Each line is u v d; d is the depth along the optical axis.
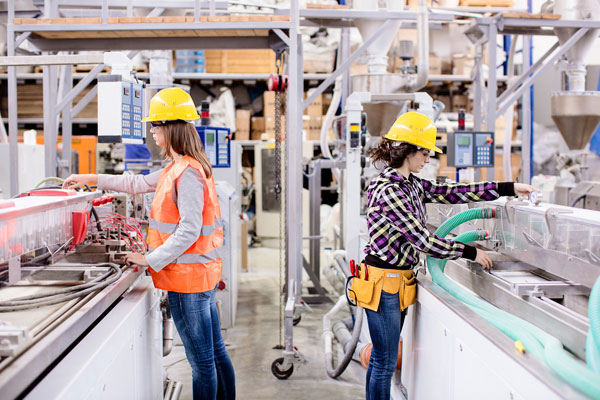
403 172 2.18
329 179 8.62
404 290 2.21
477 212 2.14
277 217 7.83
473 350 1.65
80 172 7.04
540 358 1.33
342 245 4.95
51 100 3.90
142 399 2.01
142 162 3.95
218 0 4.51
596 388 1.11
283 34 3.34
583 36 4.78
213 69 7.69
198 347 2.13
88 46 3.70
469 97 7.79
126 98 2.35
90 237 2.25
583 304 1.78
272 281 5.65
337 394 3.01
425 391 2.18
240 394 3.00
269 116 7.75
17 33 3.56
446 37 7.39
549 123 7.25
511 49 5.41
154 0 4.24
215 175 4.84
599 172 6.12
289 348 3.23
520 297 1.76
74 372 1.30
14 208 1.52
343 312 4.55
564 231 1.66
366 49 4.51
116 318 1.72
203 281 2.09
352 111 3.42
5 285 1.83
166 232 2.06
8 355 1.14
